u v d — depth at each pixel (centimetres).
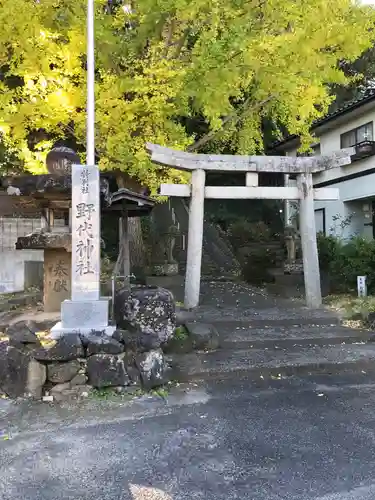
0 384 470
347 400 469
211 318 761
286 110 1052
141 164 861
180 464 330
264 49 819
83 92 804
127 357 489
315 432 388
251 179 902
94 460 337
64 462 333
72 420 413
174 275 1227
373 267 928
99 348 480
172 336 596
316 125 1435
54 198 674
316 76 888
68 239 687
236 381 531
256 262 1286
